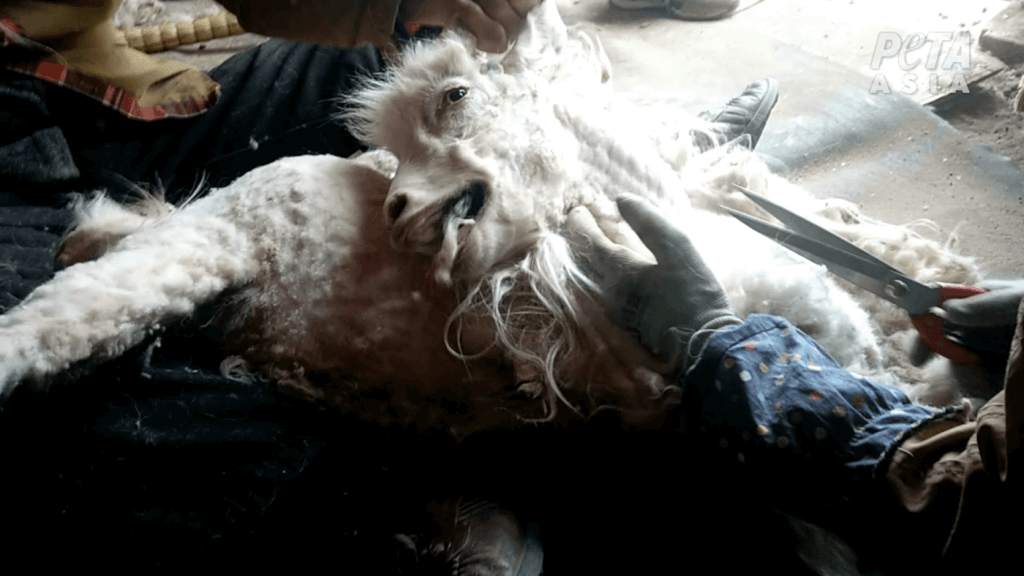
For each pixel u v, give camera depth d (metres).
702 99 1.47
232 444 0.78
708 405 0.67
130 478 0.76
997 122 1.41
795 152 1.34
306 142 1.20
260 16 0.82
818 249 0.80
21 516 0.74
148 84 1.15
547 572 0.84
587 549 0.85
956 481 0.57
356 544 0.81
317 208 0.80
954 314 0.75
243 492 0.77
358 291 0.78
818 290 0.81
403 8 0.83
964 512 0.55
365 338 0.78
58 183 1.09
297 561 0.79
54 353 0.70
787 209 0.83
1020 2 1.58
